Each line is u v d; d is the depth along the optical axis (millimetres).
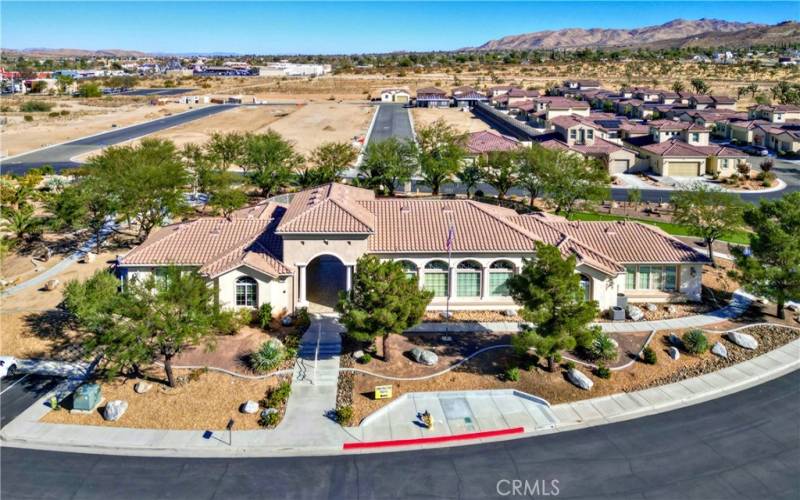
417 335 37781
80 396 29516
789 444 27359
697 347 35500
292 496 23922
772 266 39969
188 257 40375
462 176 70188
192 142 111562
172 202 53156
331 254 39375
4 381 32688
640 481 24844
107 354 29781
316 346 35781
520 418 29453
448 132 81562
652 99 159625
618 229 45344
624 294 42531
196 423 28781
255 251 40500
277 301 39438
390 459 26344
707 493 24109
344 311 32938
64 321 39594
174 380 31641
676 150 90125
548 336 31453
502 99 163125
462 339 37344
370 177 70875
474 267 41469
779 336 38062
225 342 36125
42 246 54344
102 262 50562
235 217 47375
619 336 37594
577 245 42156
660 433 28312
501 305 41562
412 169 70938
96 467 25641
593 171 63406
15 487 24281
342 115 159375
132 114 161375
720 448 27109
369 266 32312
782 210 41656
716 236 50969
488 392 31484
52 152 104000
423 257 40938
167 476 25094
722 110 136750
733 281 47000
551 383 32312
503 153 70188
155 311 29516
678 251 42969
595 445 27359
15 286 45469
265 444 27281
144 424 28688
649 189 81562
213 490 24234
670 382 32875
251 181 69875
